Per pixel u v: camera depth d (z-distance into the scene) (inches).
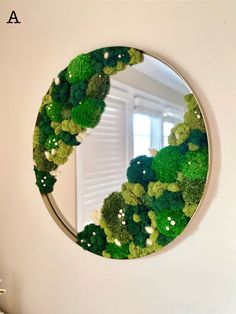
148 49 46.2
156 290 46.5
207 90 43.0
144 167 45.1
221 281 42.9
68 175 50.5
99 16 49.2
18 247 56.0
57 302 53.4
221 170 42.6
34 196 54.3
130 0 47.2
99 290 50.1
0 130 56.3
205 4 43.0
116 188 46.9
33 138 52.5
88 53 48.3
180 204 42.9
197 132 42.3
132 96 46.1
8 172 56.1
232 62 41.9
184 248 44.6
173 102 43.8
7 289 57.0
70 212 50.7
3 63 55.8
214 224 43.1
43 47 53.0
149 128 44.9
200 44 43.3
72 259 51.8
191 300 44.5
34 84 53.8
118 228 46.8
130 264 47.9
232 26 41.8
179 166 42.9
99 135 48.1
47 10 52.5
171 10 44.8
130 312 48.2
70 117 49.7
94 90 48.1
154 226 44.6
